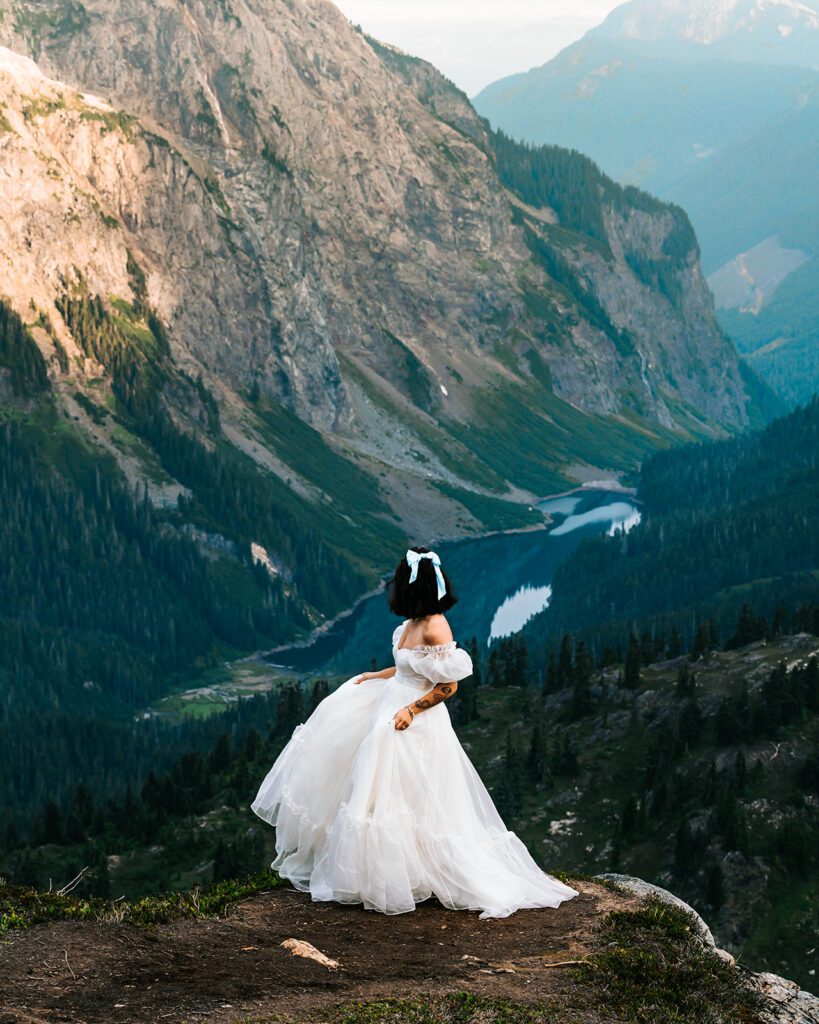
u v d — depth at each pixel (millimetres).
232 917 9406
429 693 10344
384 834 9820
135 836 130750
